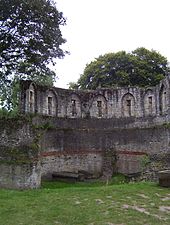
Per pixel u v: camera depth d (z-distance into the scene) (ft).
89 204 43.45
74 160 89.25
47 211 39.86
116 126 93.91
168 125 77.41
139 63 143.02
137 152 86.58
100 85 142.31
